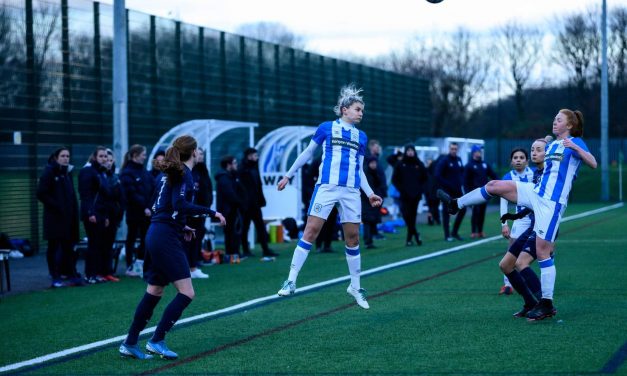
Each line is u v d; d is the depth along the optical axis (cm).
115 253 1425
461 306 980
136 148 1377
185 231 751
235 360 726
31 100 1797
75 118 1897
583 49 5541
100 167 1312
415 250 1717
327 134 888
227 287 1209
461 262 1466
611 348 731
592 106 5466
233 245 1578
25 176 1788
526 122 5947
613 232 2056
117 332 885
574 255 1532
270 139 2122
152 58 2114
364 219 1783
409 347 759
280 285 1217
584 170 4731
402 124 3597
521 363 683
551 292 861
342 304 1019
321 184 890
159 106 2136
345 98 895
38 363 744
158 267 736
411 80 3694
